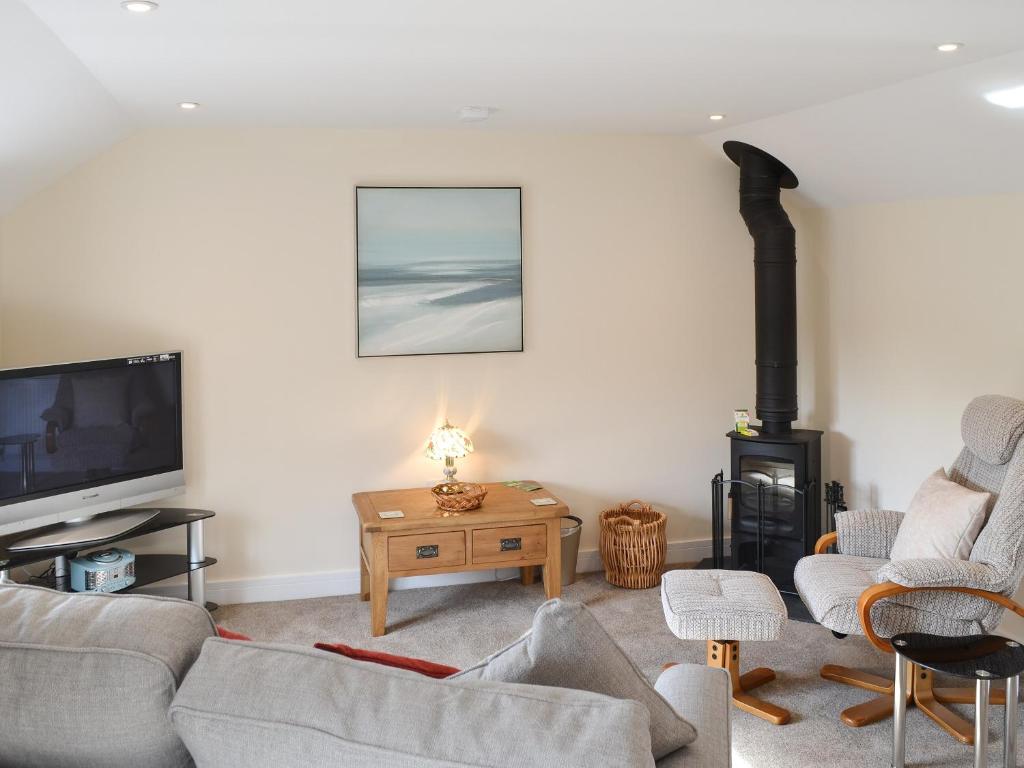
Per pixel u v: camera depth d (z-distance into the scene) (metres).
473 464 5.16
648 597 4.91
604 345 5.28
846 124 4.29
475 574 5.21
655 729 1.85
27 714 1.66
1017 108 3.56
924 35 3.04
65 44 3.00
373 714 1.54
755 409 5.52
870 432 5.04
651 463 5.41
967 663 2.94
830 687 3.81
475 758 1.46
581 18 2.80
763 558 5.02
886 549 3.95
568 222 5.18
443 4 2.63
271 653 1.68
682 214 5.33
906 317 4.73
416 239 4.96
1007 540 3.33
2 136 3.54
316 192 4.84
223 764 1.58
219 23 2.78
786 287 5.00
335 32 2.92
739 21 2.86
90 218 4.59
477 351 5.09
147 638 1.72
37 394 4.01
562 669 1.83
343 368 4.94
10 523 3.92
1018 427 3.54
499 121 4.68
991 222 4.20
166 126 4.61
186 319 4.74
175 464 4.59
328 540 4.99
